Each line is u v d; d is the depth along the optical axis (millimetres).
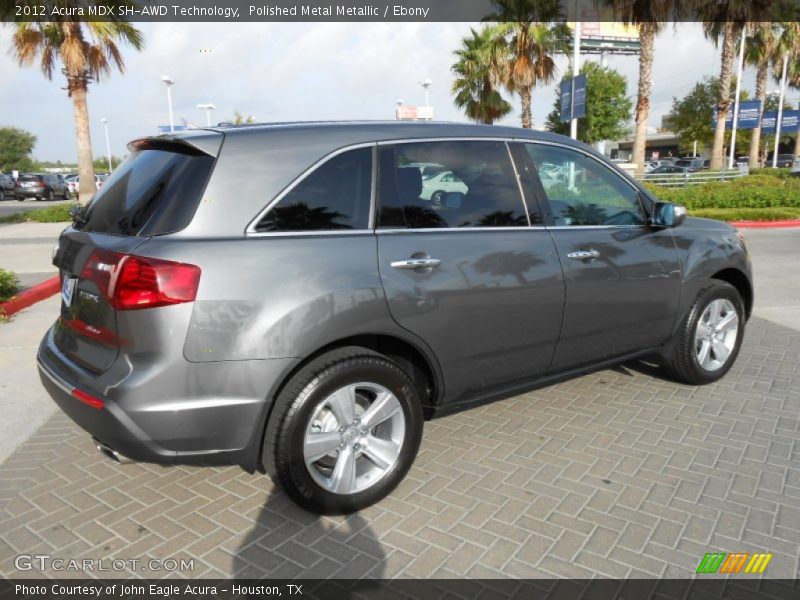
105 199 3121
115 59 19500
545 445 3791
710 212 18016
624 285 3938
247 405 2717
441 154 3354
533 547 2816
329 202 2979
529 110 29062
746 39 35750
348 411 2979
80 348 2955
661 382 4805
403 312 3043
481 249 3320
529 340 3570
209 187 2762
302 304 2770
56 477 3490
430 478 3420
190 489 3352
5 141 83312
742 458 3605
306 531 2963
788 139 62875
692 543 2828
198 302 2607
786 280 8938
